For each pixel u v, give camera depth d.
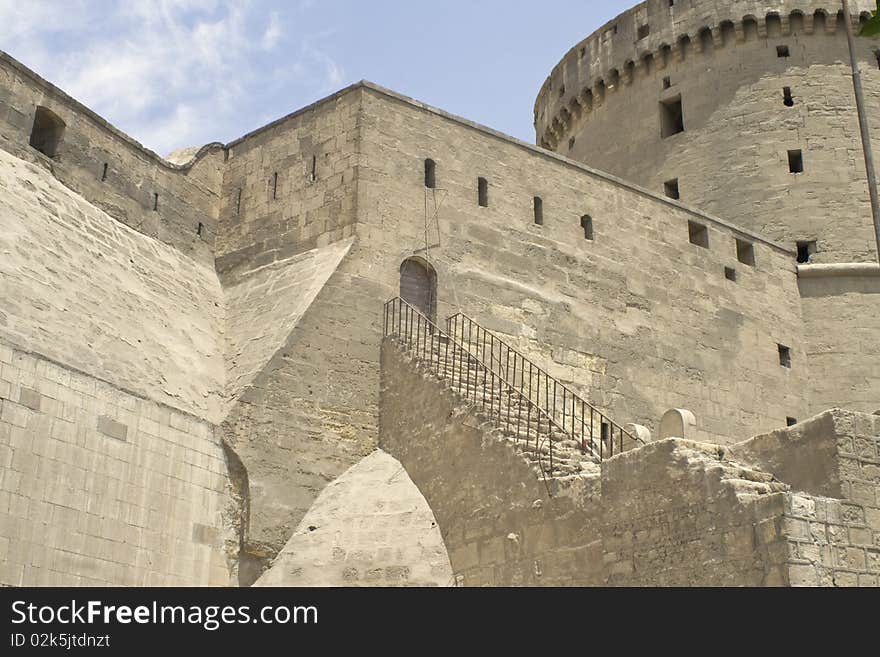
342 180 27.28
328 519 22.69
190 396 23.09
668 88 40.50
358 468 23.92
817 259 36.50
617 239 31.52
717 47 39.84
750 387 32.94
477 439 21.33
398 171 27.70
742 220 37.41
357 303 25.55
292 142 28.86
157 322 24.53
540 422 21.91
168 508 21.31
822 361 34.84
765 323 34.22
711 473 16.62
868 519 16.27
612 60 41.94
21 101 24.84
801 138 38.06
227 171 29.98
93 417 20.50
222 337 26.23
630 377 30.08
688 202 38.47
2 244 21.58
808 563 15.28
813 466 17.11
